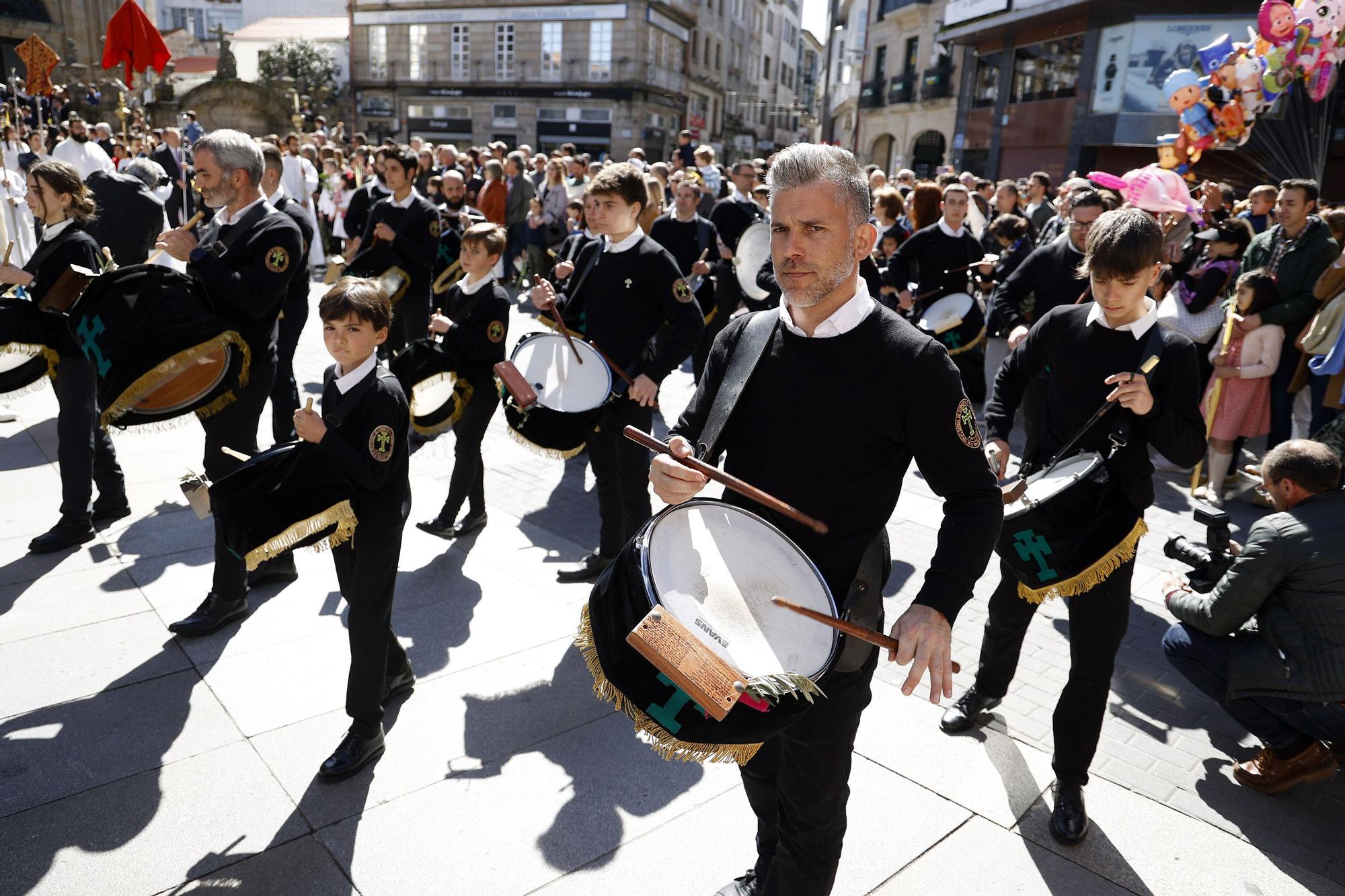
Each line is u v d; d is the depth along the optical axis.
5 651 3.41
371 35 43.69
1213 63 7.74
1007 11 23.02
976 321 6.05
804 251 1.71
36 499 4.78
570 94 41.38
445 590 4.11
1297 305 5.34
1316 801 2.93
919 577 4.47
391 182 6.31
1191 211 5.28
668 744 1.67
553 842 2.60
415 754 2.96
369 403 2.76
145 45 14.97
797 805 1.97
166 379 3.41
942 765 3.03
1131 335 2.61
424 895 2.39
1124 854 2.65
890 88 32.66
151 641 3.53
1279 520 2.92
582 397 3.90
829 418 1.82
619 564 1.79
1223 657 3.07
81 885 2.36
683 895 2.43
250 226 3.58
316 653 3.50
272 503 2.74
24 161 11.90
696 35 47.81
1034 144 24.08
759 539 1.83
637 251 4.07
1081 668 2.69
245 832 2.58
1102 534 2.55
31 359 4.23
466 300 4.53
